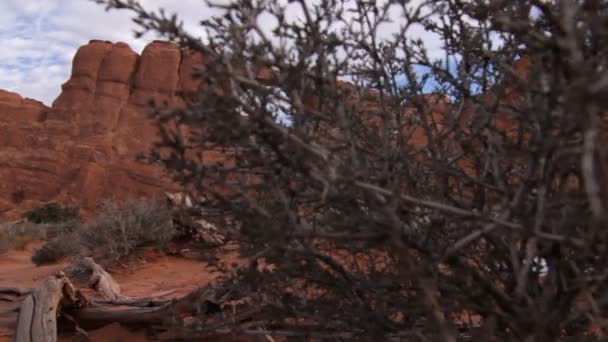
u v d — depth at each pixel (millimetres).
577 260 2270
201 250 3303
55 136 66062
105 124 66750
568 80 1905
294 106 2268
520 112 2260
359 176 2137
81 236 13992
